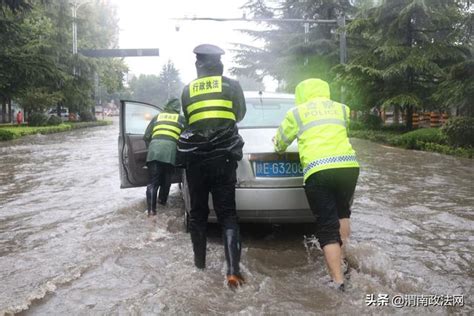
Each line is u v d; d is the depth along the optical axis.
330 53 30.25
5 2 23.30
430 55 20.25
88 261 4.58
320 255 4.89
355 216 6.39
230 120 4.14
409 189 8.45
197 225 4.34
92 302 3.68
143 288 3.95
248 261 4.68
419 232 5.64
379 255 4.70
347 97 24.64
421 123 31.20
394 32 21.81
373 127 24.78
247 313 3.44
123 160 6.88
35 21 38.22
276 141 4.48
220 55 4.26
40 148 18.23
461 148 14.59
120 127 6.87
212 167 4.07
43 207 7.12
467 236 5.50
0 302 3.67
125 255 4.79
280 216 4.98
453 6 20.59
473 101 16.02
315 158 4.04
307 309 3.52
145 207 7.09
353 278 4.07
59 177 10.29
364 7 30.05
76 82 42.50
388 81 21.97
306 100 4.37
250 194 4.92
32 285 4.04
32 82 26.44
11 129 28.92
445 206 7.04
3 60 24.55
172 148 6.31
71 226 5.96
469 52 20.95
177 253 4.85
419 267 4.46
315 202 4.04
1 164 12.84
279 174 4.96
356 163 4.12
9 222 6.21
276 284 4.02
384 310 3.50
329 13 31.41
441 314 3.44
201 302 3.63
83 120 49.31
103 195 8.09
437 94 17.31
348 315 3.42
